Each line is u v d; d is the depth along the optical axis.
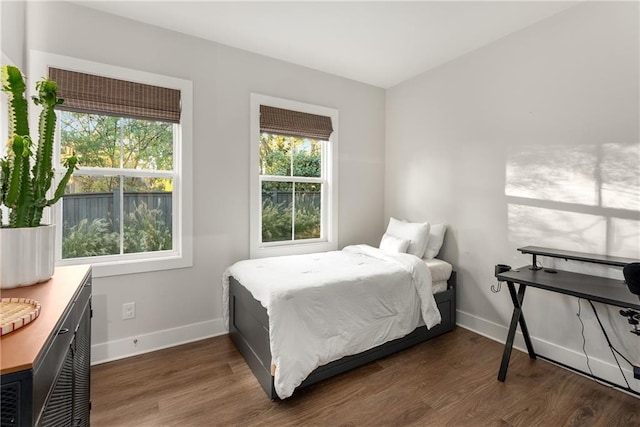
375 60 3.03
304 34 2.55
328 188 3.43
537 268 2.22
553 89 2.27
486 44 2.71
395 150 3.68
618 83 1.96
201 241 2.63
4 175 1.25
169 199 2.57
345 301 2.07
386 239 3.09
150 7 2.18
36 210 1.30
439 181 3.15
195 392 1.90
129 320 2.35
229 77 2.74
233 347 2.49
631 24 1.90
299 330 1.84
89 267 1.54
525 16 2.29
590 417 1.69
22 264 1.21
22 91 1.24
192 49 2.56
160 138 2.53
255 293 2.01
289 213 3.23
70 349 1.08
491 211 2.69
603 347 2.05
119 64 2.27
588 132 2.10
